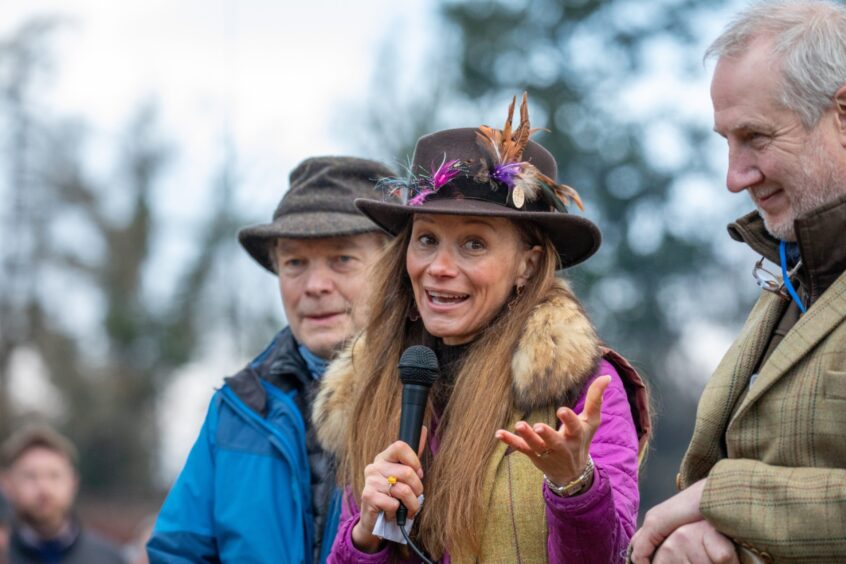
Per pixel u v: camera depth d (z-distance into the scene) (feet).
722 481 10.57
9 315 137.69
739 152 10.93
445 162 13.41
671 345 85.51
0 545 29.50
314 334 16.63
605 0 91.40
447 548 12.58
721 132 11.04
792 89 10.52
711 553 10.55
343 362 14.76
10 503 28.73
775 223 10.95
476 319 13.21
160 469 134.51
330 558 13.16
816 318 10.49
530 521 12.28
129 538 101.71
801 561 10.05
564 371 12.44
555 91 89.92
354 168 17.31
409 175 13.82
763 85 10.63
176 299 128.88
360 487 13.55
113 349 134.62
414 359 12.55
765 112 10.64
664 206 86.74
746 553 10.47
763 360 11.34
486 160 13.32
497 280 13.15
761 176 10.82
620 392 12.75
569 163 88.12
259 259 18.53
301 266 16.94
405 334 14.21
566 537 11.61
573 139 88.12
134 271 137.59
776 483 10.25
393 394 13.73
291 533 15.71
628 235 86.43
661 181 86.94
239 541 15.71
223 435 16.34
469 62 92.48
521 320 13.05
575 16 91.56
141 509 120.47
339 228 16.48
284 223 16.75
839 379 10.17
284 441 15.98
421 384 12.54
